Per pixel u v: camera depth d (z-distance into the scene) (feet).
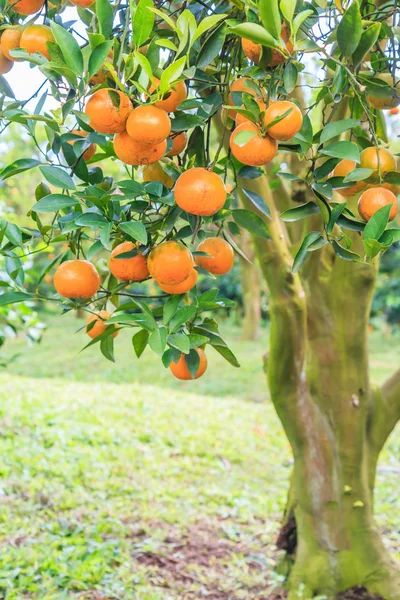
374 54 5.95
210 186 4.51
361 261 4.73
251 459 20.48
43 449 18.58
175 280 4.81
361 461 11.67
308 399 11.66
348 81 5.13
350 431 11.54
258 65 4.74
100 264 8.04
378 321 62.23
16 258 5.43
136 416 24.02
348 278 11.19
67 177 5.01
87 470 17.53
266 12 4.25
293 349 11.13
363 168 4.99
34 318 16.63
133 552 13.29
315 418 11.62
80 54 4.33
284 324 10.89
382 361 43.04
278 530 14.97
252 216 5.91
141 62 4.00
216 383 34.96
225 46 5.50
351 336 11.43
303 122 4.90
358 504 11.62
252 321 51.37
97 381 33.68
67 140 5.30
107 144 5.67
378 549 11.65
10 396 24.75
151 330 4.91
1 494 15.24
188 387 34.24
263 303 61.00
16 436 19.77
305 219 10.87
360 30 4.68
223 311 63.21
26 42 4.79
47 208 4.86
